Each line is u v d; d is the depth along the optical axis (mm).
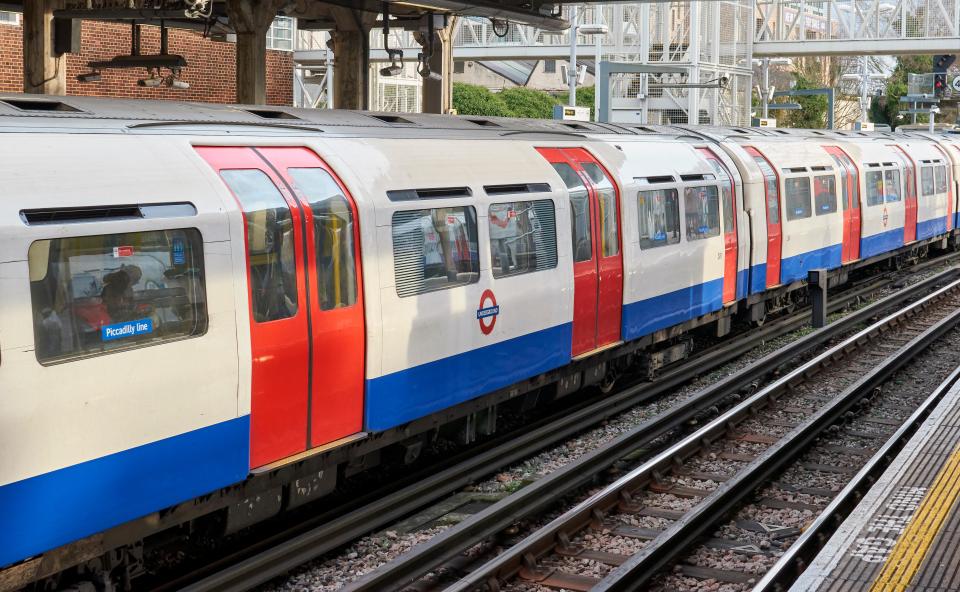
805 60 64625
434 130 9641
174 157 6770
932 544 6613
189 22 18391
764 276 16234
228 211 6828
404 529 8273
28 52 16672
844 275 20750
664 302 12898
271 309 7207
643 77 36562
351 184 8008
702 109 36781
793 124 57750
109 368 6023
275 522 8508
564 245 10656
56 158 6004
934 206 27219
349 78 20578
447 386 9039
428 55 19531
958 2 34938
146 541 6988
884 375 13703
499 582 7105
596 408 11703
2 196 5570
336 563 7602
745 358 15273
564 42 38844
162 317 6379
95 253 5992
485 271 9438
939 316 18828
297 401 7465
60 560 5938
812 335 15750
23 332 5562
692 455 10234
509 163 10078
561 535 7781
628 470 9820
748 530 8352
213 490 6773
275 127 7906
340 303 7836
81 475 5902
